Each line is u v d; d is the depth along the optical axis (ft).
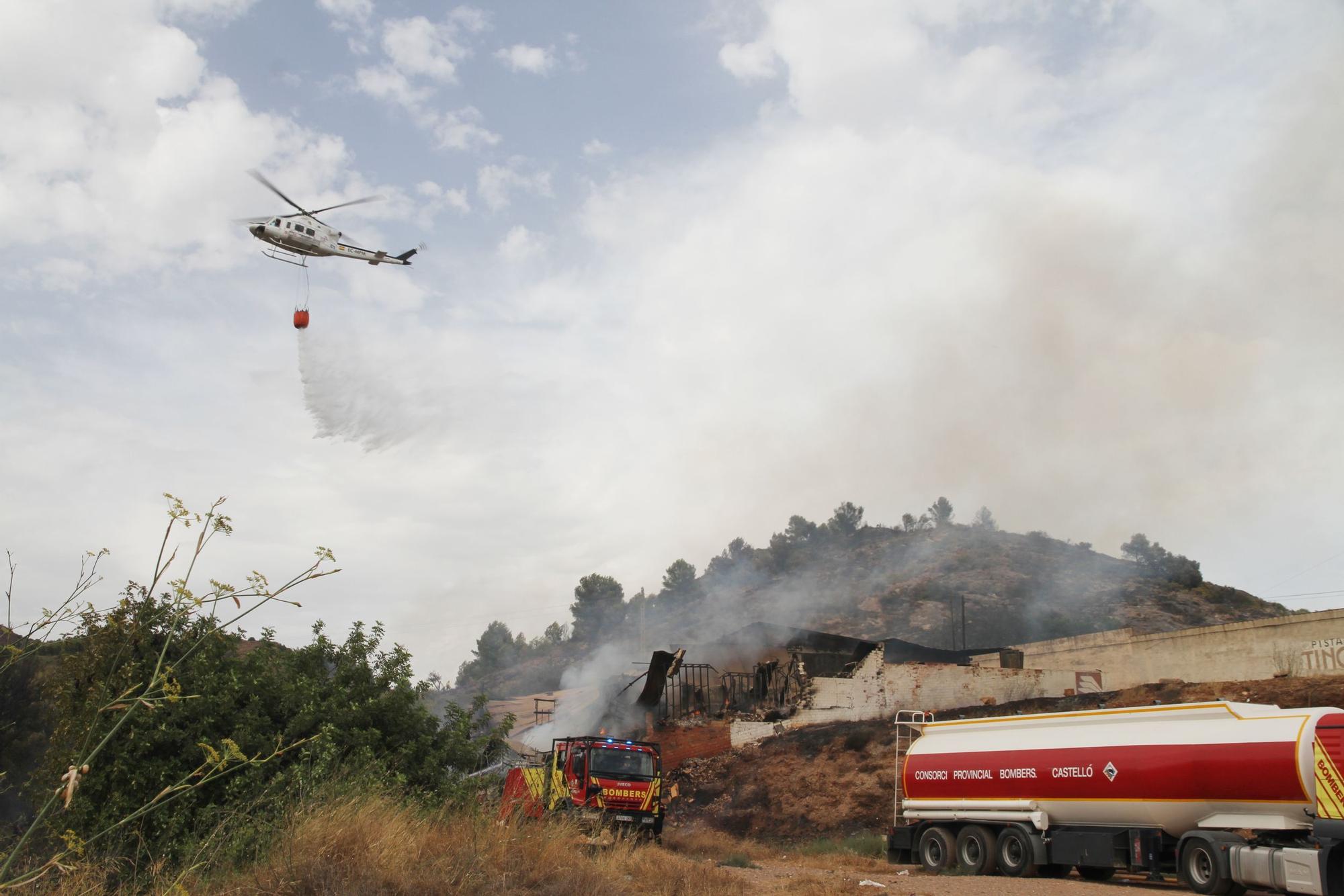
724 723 136.77
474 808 46.85
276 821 36.83
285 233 107.45
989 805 66.08
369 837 34.22
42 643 21.97
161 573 21.39
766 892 48.06
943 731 72.90
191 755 49.03
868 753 114.83
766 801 113.80
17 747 49.44
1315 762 48.91
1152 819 56.65
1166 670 118.93
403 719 65.16
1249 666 109.40
